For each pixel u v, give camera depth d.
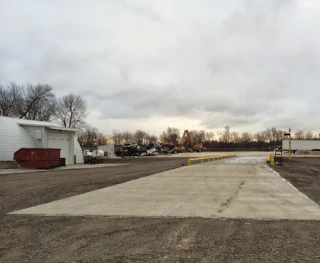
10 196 11.64
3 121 31.66
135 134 136.38
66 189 13.16
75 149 37.69
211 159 33.31
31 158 26.95
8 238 6.35
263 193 11.44
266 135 137.88
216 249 5.48
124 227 7.08
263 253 5.27
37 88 69.69
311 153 62.72
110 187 13.44
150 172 20.05
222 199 10.32
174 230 6.74
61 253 5.39
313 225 7.09
